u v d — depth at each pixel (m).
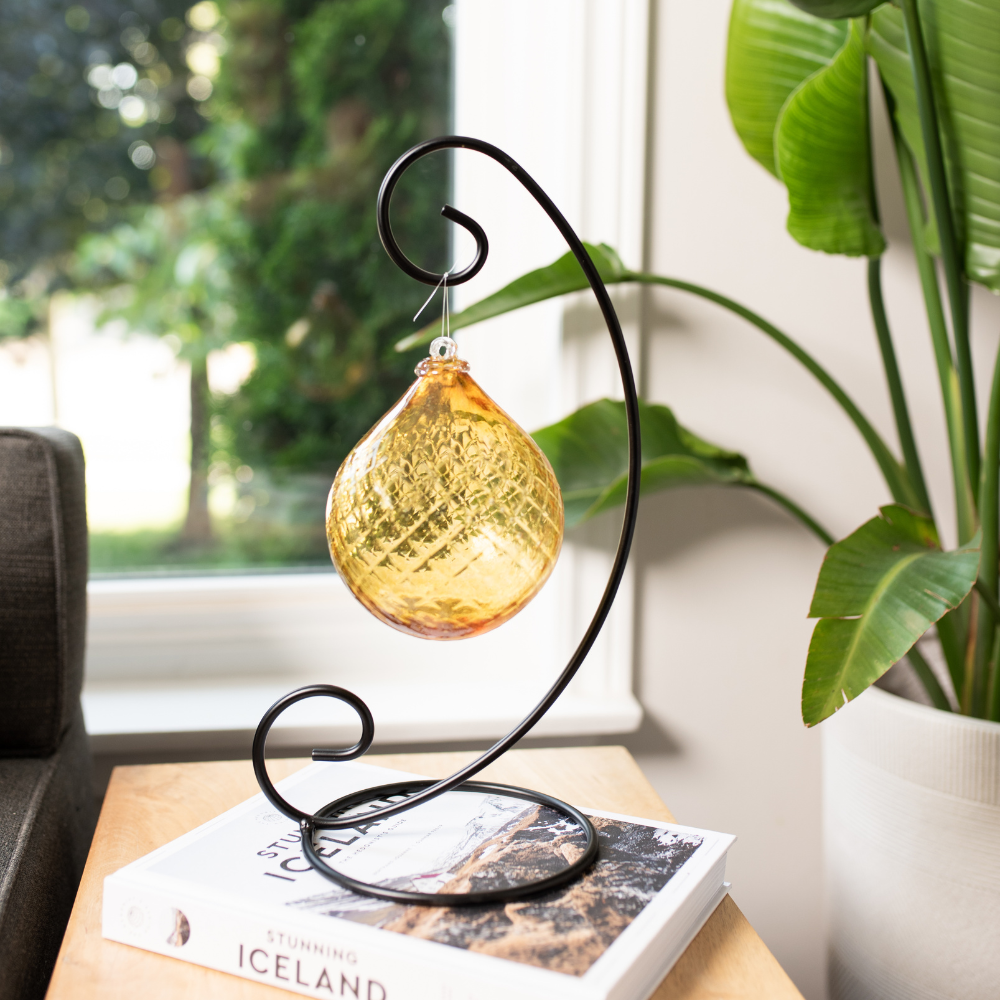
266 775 0.53
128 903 0.49
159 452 1.09
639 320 0.94
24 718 0.72
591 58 0.92
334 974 0.44
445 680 1.05
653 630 0.98
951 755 0.69
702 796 1.01
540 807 0.59
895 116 0.83
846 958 0.79
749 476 0.87
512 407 1.02
